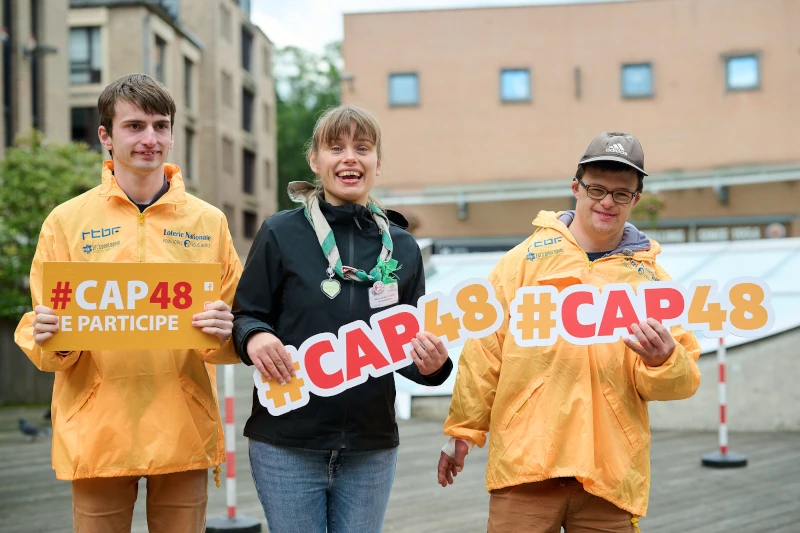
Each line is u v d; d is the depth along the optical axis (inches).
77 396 106.7
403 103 944.9
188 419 108.2
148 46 1112.8
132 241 108.9
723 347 292.4
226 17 1411.2
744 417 364.8
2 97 715.4
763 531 205.2
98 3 1081.4
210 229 113.9
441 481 118.7
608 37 919.7
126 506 109.7
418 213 943.7
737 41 897.5
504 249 933.8
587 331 107.8
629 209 110.2
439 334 108.2
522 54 930.7
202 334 104.3
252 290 109.3
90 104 1087.6
